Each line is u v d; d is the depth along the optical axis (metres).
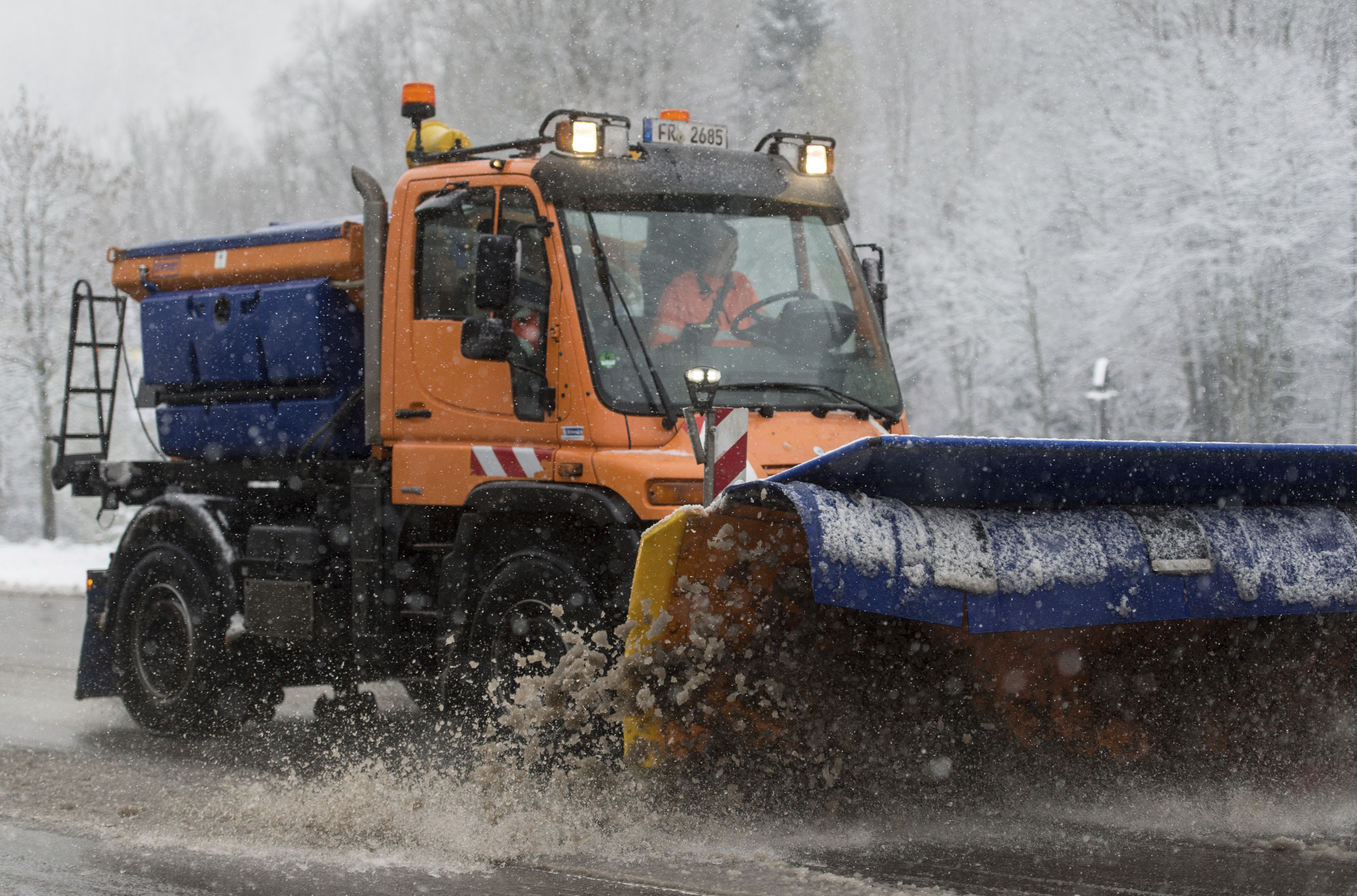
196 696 9.29
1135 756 6.38
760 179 8.02
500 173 7.75
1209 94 32.78
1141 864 5.39
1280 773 6.47
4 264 35.69
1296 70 32.69
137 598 9.84
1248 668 6.55
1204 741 6.43
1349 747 6.57
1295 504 6.48
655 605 5.93
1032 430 39.16
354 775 7.66
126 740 9.53
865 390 7.80
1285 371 33.16
